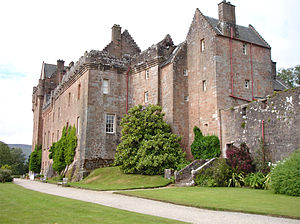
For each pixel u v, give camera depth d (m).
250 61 25.73
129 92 29.62
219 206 10.29
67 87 34.50
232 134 21.34
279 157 17.41
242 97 24.48
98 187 18.72
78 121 29.73
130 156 23.30
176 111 25.58
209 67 24.31
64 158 32.28
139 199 13.05
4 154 71.50
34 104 58.66
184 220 8.36
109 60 28.98
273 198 12.16
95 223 7.59
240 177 17.80
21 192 16.38
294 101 16.89
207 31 25.00
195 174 18.55
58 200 12.34
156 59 27.41
